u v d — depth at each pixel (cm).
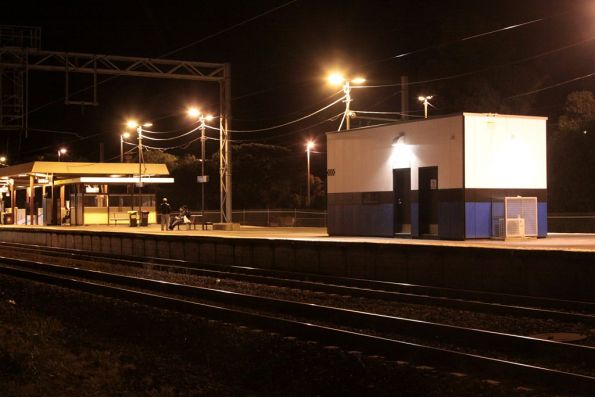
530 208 2655
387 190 2884
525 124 2694
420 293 1797
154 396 902
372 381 935
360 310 1539
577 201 4069
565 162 4172
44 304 1711
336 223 3127
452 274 1844
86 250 3784
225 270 2467
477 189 2584
